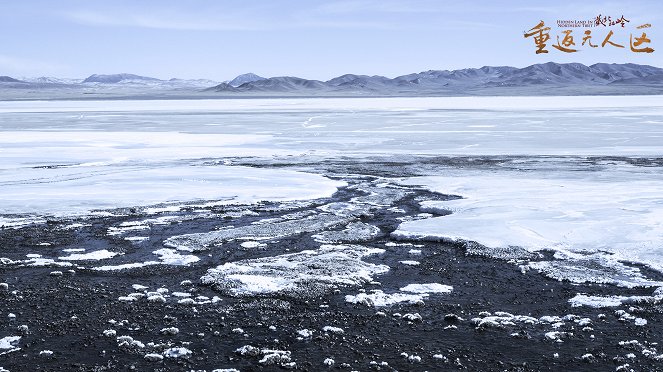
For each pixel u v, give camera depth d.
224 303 11.45
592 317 10.69
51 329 10.29
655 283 12.15
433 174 26.48
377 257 14.27
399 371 8.83
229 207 19.52
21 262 13.95
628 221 16.69
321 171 27.61
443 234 15.81
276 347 9.61
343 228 16.94
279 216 18.33
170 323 10.55
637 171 26.50
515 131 48.50
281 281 12.52
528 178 24.78
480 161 30.80
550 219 17.11
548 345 9.60
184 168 27.80
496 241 15.18
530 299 11.59
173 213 18.73
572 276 12.70
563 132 46.84
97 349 9.55
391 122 61.31
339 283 12.42
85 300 11.62
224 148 37.69
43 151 35.34
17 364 9.04
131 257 14.34
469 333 10.09
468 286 12.32
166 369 8.91
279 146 38.88
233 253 14.62
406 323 10.51
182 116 75.62
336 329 10.18
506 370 8.84
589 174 25.77
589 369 8.83
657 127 50.22
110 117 73.56
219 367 8.98
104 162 30.70
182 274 13.14
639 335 9.91
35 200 20.39
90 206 19.59
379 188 22.97
